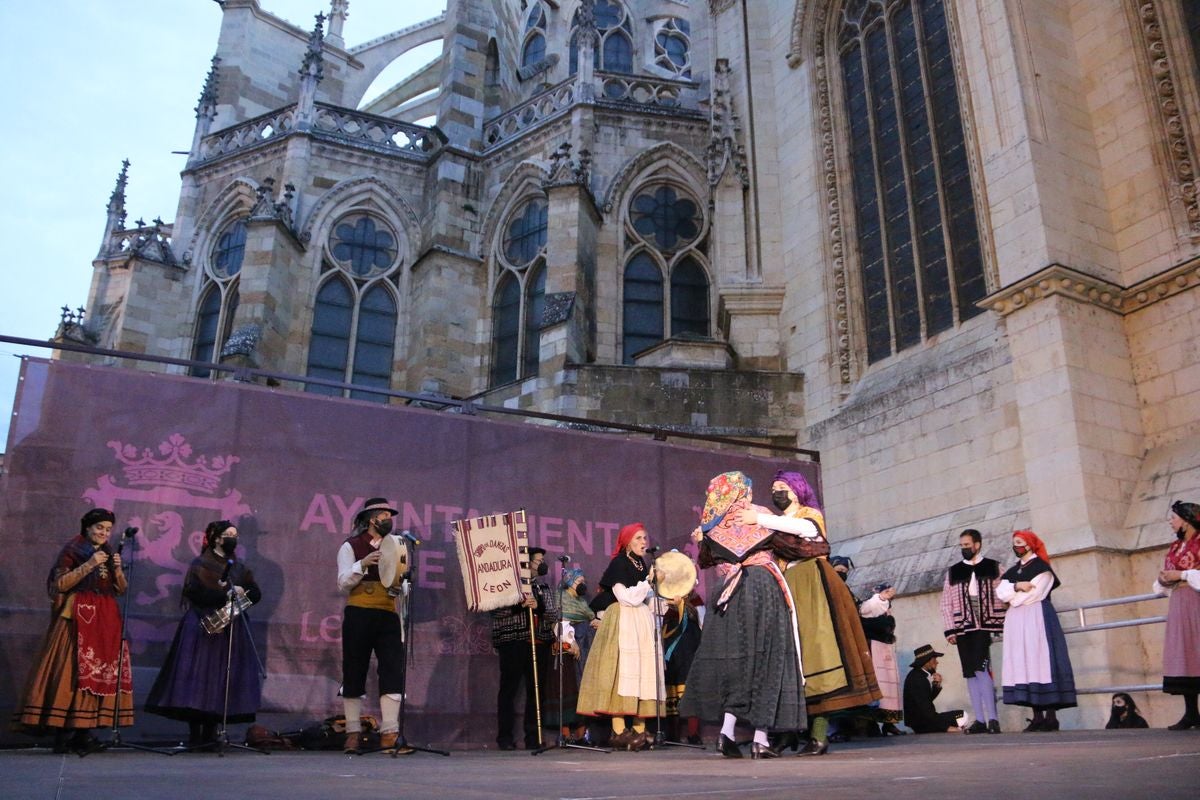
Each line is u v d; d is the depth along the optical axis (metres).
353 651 9.16
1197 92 15.78
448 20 30.53
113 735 9.95
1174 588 9.42
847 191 21.86
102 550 8.70
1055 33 17.27
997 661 14.73
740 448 20.64
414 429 12.21
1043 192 15.70
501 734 10.46
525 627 10.58
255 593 9.48
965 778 4.11
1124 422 14.98
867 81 21.97
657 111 26.55
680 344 21.89
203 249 28.47
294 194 26.98
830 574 7.15
